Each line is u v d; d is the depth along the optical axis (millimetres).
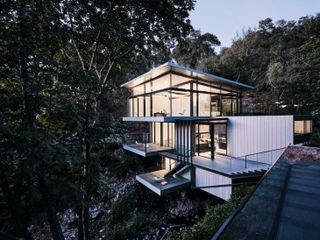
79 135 3984
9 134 2605
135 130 16859
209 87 11508
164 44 6809
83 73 3756
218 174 7199
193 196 8617
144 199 9344
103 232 7508
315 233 1350
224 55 22203
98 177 4520
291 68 14109
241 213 1692
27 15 3264
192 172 8531
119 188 10273
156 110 12453
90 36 5738
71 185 3154
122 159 12492
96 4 5012
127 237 7102
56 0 4422
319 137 9094
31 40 2996
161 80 11031
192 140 9328
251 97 18359
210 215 5277
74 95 3820
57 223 3455
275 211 1741
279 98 15141
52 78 3303
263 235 1345
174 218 7879
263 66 19047
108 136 4730
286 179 2850
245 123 8961
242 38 22500
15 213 2639
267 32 23266
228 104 12469
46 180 3131
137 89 13500
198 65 22266
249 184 6727
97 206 8750
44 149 2566
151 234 7199
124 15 5590
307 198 2074
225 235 1335
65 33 4953
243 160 8805
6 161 2748
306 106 12656
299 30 20109
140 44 6598
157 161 12094
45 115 3398
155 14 5566
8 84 3152
